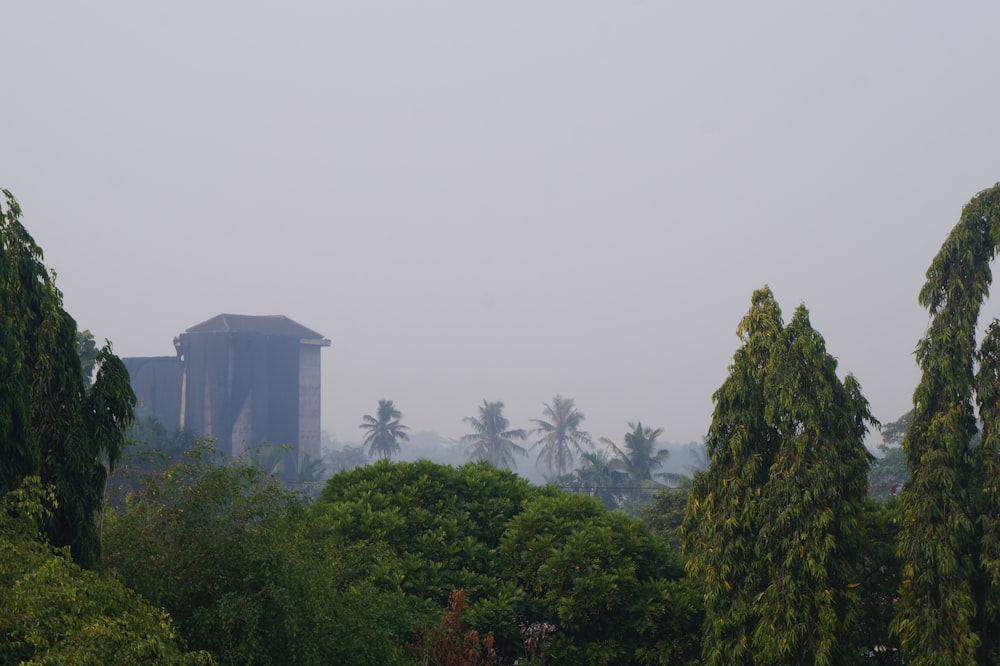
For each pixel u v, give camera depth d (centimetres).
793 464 3891
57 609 2028
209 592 3017
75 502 3050
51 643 1973
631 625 4412
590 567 4406
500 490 5250
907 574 3916
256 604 2942
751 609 3909
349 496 4978
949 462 3919
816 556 3794
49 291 3161
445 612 4025
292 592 2997
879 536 4544
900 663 4425
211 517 3133
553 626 4588
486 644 3972
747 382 4059
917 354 4097
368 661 3206
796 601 3791
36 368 3050
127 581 2942
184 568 3022
